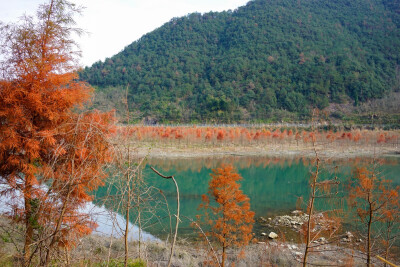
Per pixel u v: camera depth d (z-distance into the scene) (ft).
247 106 476.13
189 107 475.72
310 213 20.67
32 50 22.49
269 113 441.68
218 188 37.45
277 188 91.20
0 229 19.66
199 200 73.00
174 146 213.46
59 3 22.68
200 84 577.84
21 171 20.54
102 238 28.55
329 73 555.28
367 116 358.64
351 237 40.16
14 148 21.24
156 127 259.80
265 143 242.17
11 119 20.68
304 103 479.00
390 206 26.05
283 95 502.79
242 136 241.76
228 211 36.32
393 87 546.26
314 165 21.27
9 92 20.98
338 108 453.17
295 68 609.83
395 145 225.56
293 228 52.16
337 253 36.99
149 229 44.52
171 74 599.57
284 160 174.19
